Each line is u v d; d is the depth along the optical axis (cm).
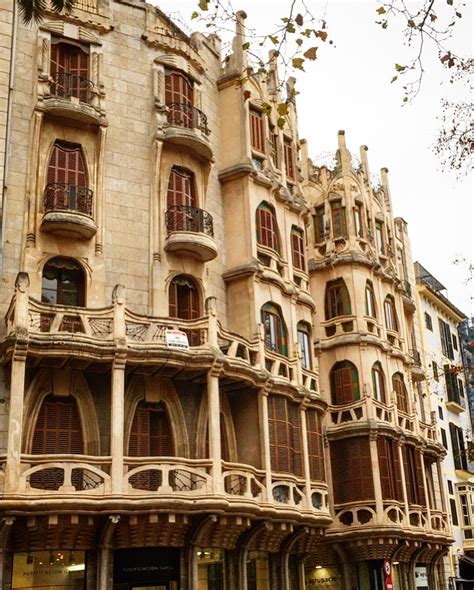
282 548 2956
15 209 2608
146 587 2425
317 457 3130
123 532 2348
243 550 2708
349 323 4012
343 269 4100
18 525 2211
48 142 2727
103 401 2522
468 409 5738
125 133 2923
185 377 2638
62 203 2642
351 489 3700
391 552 3681
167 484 2331
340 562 3716
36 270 2559
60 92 2805
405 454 4038
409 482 3997
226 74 3384
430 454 4388
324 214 4247
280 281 3173
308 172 4412
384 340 4106
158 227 2842
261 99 3412
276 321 3131
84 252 2666
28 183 2634
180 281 2864
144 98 3017
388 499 3669
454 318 5859
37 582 2272
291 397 2986
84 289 2642
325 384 3938
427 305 5375
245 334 2980
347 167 4306
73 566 2342
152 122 2991
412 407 4238
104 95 2888
